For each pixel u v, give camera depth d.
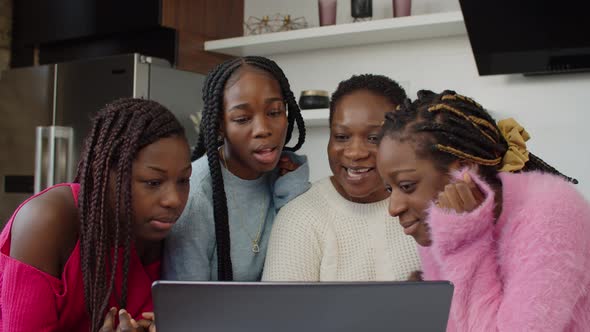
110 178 1.21
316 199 1.48
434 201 1.06
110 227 1.23
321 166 3.12
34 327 1.17
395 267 1.40
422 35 2.91
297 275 1.39
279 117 1.46
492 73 2.68
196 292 0.84
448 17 2.68
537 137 2.71
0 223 3.36
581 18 2.37
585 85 2.62
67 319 1.24
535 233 0.96
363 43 3.10
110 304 1.27
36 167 3.13
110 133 1.22
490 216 1.01
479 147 1.07
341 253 1.43
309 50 3.25
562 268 0.93
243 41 3.17
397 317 0.84
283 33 3.06
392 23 2.80
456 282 1.02
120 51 3.36
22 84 3.31
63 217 1.22
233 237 1.49
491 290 1.00
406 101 1.14
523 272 0.96
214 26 3.34
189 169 1.26
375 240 1.42
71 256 1.22
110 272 1.26
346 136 1.44
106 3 3.28
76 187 1.27
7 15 3.72
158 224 1.23
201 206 1.44
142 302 1.32
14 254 1.18
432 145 1.04
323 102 2.91
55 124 3.18
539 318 0.92
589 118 2.61
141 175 1.20
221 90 1.45
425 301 0.83
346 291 0.83
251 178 1.52
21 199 3.30
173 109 3.03
